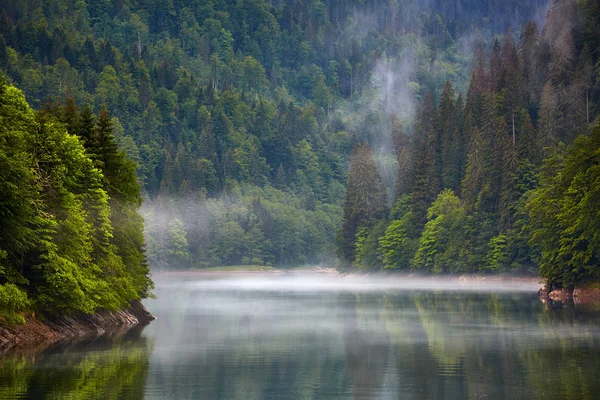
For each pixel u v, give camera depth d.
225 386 48.34
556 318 89.31
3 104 66.25
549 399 44.19
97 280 78.31
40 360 57.44
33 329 68.75
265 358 59.69
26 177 63.72
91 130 89.31
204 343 68.50
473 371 53.28
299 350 64.25
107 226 81.94
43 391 45.75
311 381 50.16
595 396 44.78
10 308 64.94
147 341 69.88
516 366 55.09
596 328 78.38
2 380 49.00
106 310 84.00
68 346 65.56
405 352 62.66
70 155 75.44
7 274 65.06
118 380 49.78
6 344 64.25
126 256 90.56
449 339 70.69
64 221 71.69
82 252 74.25
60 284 68.94
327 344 67.94
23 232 63.94
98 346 65.81
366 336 73.75
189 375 52.00
